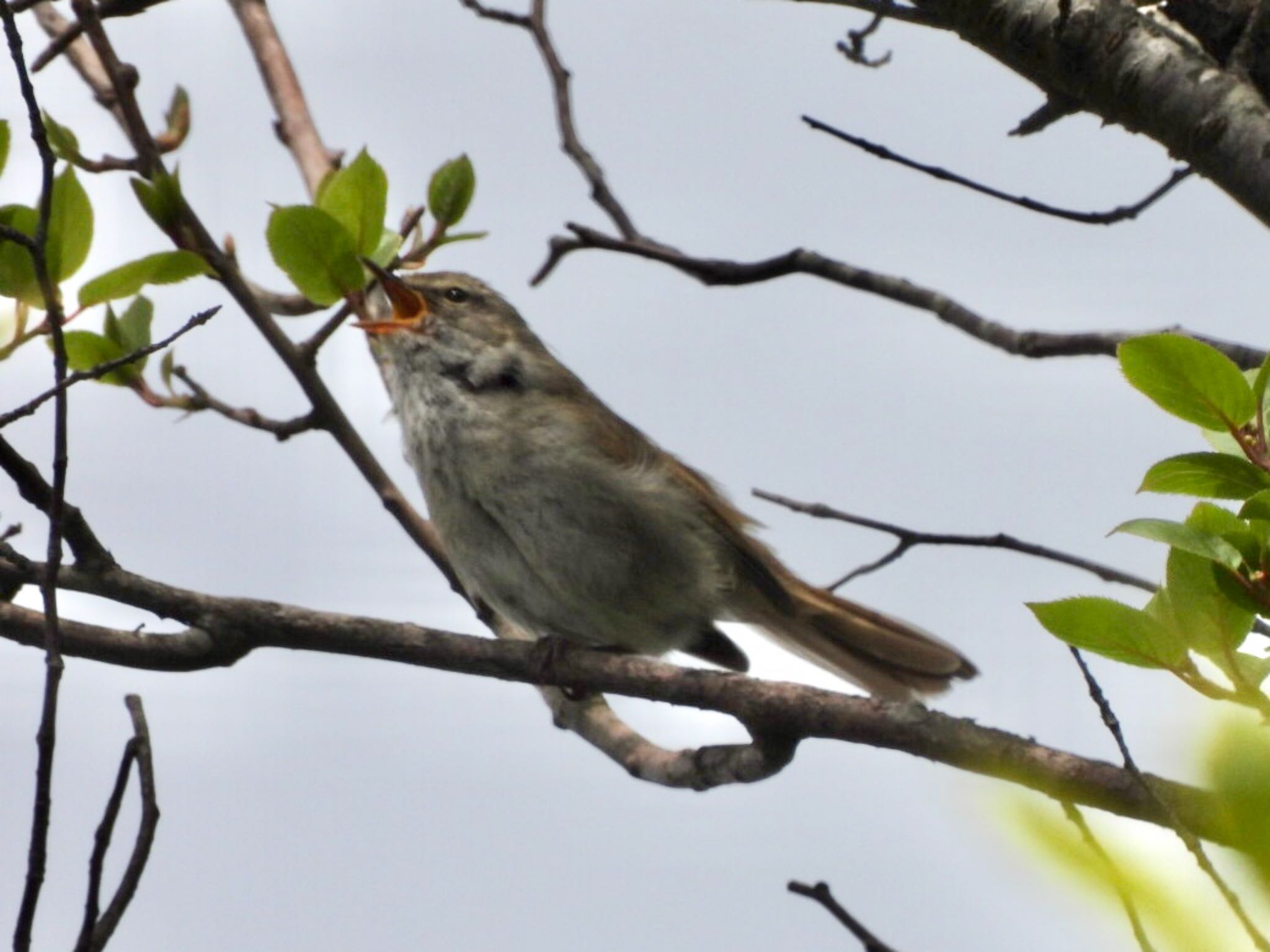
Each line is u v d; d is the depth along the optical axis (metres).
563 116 10.78
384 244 8.98
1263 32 6.49
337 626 7.72
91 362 8.97
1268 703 5.43
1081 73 6.73
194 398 9.18
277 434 9.34
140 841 5.86
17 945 5.46
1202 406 5.48
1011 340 9.69
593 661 7.79
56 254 7.43
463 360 10.62
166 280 7.83
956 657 11.33
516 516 10.45
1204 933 3.44
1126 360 5.48
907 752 6.82
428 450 10.59
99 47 8.59
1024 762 6.43
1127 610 5.50
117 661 7.53
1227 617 5.49
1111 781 6.23
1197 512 5.46
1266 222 6.42
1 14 6.24
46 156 6.32
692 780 8.01
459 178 9.09
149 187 8.26
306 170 11.12
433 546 10.65
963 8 6.88
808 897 6.10
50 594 5.85
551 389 10.79
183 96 9.95
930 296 10.03
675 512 10.67
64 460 6.05
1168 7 6.75
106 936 5.72
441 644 7.88
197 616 7.54
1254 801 3.36
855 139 7.92
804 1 7.11
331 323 8.92
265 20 11.77
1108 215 8.02
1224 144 6.46
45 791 5.56
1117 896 3.53
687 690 7.57
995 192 8.03
